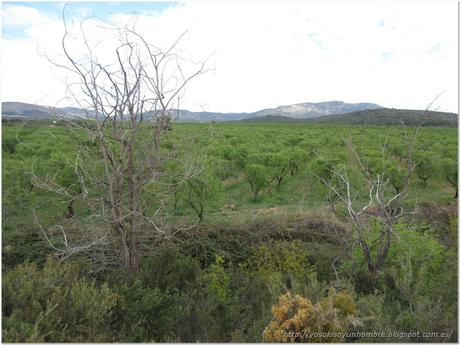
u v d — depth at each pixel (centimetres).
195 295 616
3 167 1605
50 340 367
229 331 514
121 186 680
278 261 842
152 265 696
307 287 568
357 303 504
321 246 1072
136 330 457
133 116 614
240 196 2002
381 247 779
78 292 435
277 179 2306
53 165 1550
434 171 2038
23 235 1027
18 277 457
